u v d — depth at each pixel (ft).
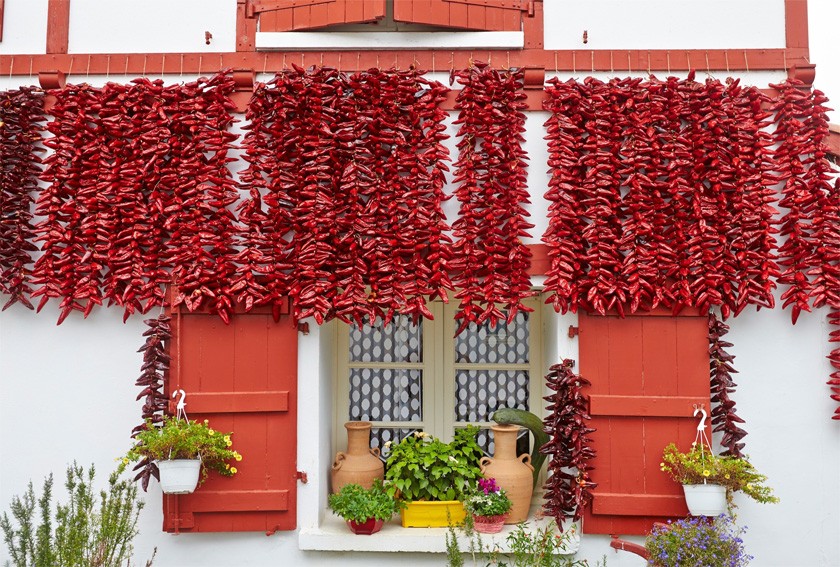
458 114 13.08
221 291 12.38
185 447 11.73
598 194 12.37
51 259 12.62
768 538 12.53
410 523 12.87
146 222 12.69
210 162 12.61
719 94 12.48
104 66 13.23
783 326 12.74
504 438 13.09
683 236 12.32
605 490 12.46
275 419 12.63
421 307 12.34
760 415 12.68
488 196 12.50
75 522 10.42
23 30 13.38
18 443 12.83
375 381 14.79
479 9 13.14
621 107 12.57
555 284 12.31
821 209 12.39
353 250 12.34
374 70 12.59
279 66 13.19
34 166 12.85
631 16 13.23
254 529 12.55
